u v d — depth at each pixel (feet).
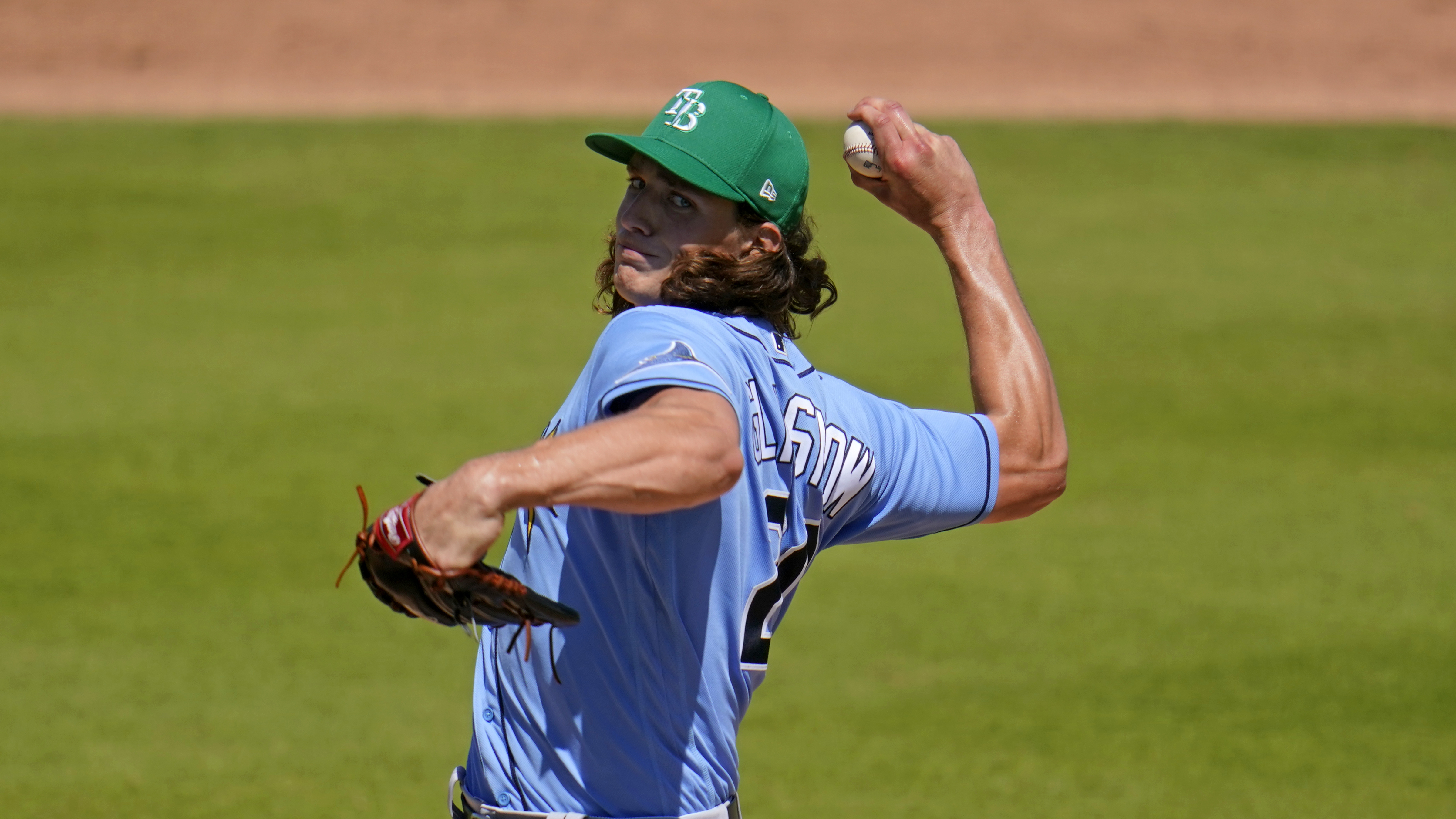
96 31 299.58
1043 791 63.41
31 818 58.70
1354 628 83.15
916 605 87.04
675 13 335.06
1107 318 155.74
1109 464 113.91
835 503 26.55
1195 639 81.76
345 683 74.79
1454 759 66.90
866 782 64.23
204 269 167.73
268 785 62.69
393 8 327.06
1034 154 233.76
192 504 100.07
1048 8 347.97
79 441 111.86
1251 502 105.40
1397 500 105.91
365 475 106.63
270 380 129.59
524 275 168.25
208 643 78.95
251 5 321.32
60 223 182.39
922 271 171.73
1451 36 329.52
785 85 289.33
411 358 137.39
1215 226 197.16
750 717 71.67
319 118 240.94
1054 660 78.74
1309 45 323.57
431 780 63.82
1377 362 142.20
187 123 235.20
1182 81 298.15
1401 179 223.30
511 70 291.17
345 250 177.17
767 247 25.96
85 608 82.74
